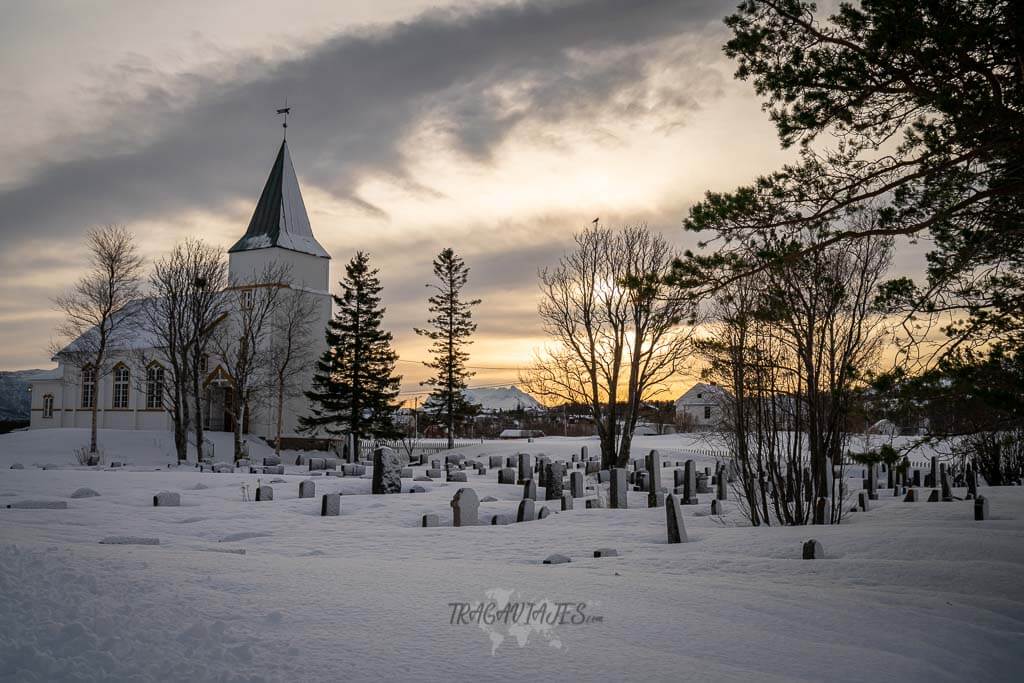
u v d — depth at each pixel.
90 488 25.69
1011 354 11.01
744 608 8.92
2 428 89.19
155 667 5.67
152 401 71.31
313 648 6.43
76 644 5.98
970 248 11.84
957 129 11.31
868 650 7.68
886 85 11.53
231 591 8.26
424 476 35.62
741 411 20.72
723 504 25.39
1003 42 10.71
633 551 14.68
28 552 9.26
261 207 75.88
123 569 8.94
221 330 65.50
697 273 12.45
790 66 11.70
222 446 64.56
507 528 19.08
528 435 87.31
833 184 11.88
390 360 67.50
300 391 71.50
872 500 25.88
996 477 31.89
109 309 55.53
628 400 45.56
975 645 8.41
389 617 7.53
